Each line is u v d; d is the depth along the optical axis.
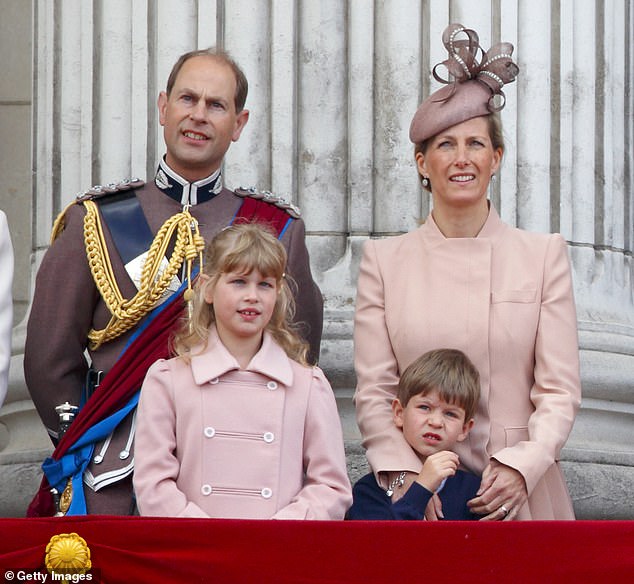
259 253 19.92
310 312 22.62
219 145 22.62
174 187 22.66
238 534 17.98
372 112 27.23
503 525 17.97
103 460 20.97
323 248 27.00
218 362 19.83
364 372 21.81
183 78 22.62
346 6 27.50
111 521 18.05
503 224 22.36
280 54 27.36
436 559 17.92
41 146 29.11
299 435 19.77
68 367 21.94
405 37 27.23
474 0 27.47
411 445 21.11
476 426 21.30
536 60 27.70
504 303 21.64
